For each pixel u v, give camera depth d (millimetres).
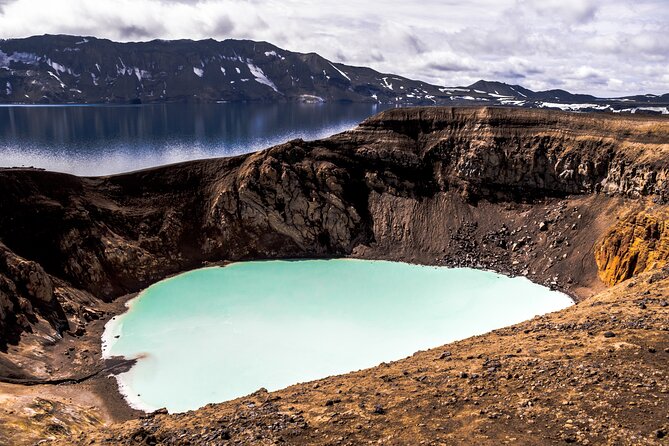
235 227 87812
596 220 78000
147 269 77812
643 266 62219
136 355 55438
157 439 26922
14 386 47406
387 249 87375
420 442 23578
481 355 35156
